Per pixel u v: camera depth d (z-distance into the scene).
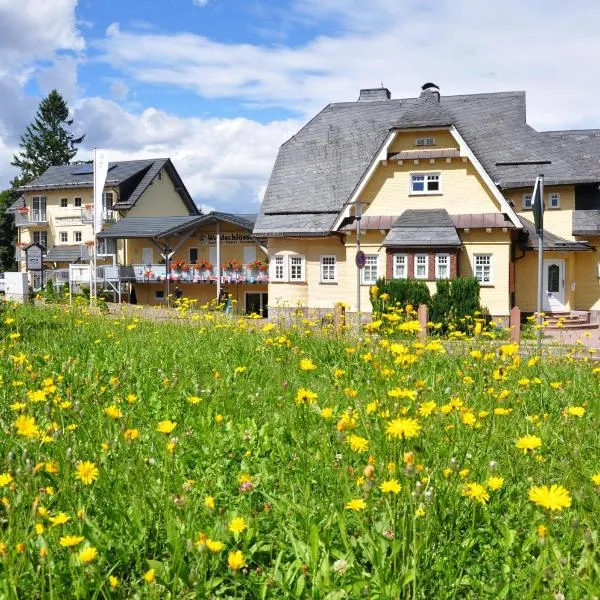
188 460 4.66
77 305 18.05
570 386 7.12
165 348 10.33
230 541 3.46
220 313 16.08
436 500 3.44
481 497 3.35
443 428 4.35
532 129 34.50
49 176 63.34
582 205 31.78
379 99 41.25
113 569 3.23
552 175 31.50
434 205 30.11
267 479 4.29
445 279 27.77
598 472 4.14
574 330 27.05
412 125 30.03
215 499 3.96
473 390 5.99
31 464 3.50
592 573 2.80
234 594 3.13
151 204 58.84
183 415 6.03
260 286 43.25
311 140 38.12
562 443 4.77
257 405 6.24
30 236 63.41
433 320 26.62
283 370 7.97
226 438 5.16
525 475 4.21
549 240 30.69
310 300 33.38
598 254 31.86
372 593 2.96
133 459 3.92
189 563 3.31
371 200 31.05
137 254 49.16
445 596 3.04
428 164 30.19
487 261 29.23
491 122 35.28
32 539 3.28
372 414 4.81
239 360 9.04
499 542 3.41
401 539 3.17
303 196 35.16
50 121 88.31
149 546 3.47
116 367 8.52
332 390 6.44
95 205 39.38
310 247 33.38
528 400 6.30
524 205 32.28
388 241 29.23
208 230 45.34
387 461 3.81
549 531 2.96
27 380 6.71
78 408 4.79
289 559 3.42
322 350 9.56
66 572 3.15
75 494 3.64
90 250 50.84
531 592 2.85
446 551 3.32
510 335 13.30
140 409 6.05
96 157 39.91
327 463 4.33
